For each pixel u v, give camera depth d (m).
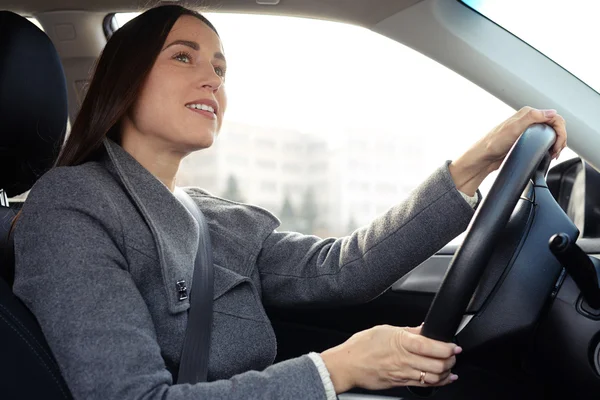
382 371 0.85
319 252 1.28
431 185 1.11
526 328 0.88
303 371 0.85
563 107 1.38
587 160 1.38
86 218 0.94
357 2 1.43
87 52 1.66
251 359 1.12
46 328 0.84
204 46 1.15
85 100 1.12
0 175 1.24
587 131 1.37
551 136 0.88
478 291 0.90
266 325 1.16
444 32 1.40
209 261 1.14
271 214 1.36
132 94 1.07
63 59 1.67
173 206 1.06
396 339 0.83
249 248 1.26
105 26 1.65
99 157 1.13
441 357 0.80
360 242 1.20
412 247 1.12
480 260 0.78
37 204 0.94
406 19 1.42
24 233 0.92
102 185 1.00
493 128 1.06
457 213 1.10
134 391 0.80
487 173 1.10
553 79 1.38
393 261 1.14
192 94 1.09
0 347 0.85
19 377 0.85
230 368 1.09
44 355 0.86
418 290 1.48
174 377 1.02
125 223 0.99
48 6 1.58
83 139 1.11
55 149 1.26
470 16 1.40
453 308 0.79
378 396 1.26
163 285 1.02
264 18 1.57
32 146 1.22
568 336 0.92
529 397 1.25
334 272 1.22
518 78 1.38
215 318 1.11
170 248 1.02
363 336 0.88
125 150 1.12
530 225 0.90
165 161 1.15
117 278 0.89
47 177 0.98
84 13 1.59
